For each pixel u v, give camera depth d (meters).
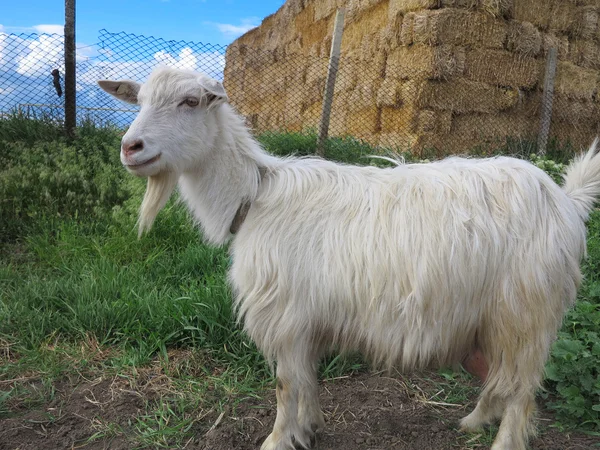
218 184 1.19
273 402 1.42
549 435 1.27
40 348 1.59
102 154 3.00
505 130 4.17
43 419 1.32
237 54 6.84
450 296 1.03
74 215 2.47
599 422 1.28
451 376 1.53
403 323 1.05
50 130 3.24
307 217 1.12
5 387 1.44
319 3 5.88
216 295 1.69
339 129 4.96
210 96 1.15
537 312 1.03
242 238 1.17
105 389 1.45
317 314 1.11
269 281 1.12
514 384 1.06
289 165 1.22
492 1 3.82
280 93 6.13
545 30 4.29
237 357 1.57
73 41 3.28
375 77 4.33
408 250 1.03
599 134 4.66
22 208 2.47
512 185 1.05
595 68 4.58
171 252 2.22
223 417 1.35
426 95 3.84
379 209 1.08
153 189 1.21
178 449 1.24
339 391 1.49
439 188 1.07
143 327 1.65
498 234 1.02
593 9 4.42
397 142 4.04
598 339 1.48
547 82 4.14
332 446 1.24
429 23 3.75
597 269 2.00
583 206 1.12
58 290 1.85
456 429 1.31
